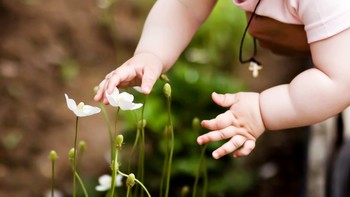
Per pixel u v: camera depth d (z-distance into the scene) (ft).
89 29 15.28
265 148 13.00
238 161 11.42
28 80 13.44
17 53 13.97
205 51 13.82
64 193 11.34
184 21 5.82
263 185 12.17
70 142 12.34
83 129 12.63
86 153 12.09
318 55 4.99
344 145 9.34
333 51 4.89
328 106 4.96
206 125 5.04
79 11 15.58
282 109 5.04
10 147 11.98
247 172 11.94
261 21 5.63
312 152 9.79
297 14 5.20
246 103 5.10
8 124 12.42
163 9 5.86
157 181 10.48
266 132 13.37
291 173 12.52
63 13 15.34
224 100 5.13
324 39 4.92
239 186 11.32
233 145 4.97
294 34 5.57
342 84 4.88
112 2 15.69
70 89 13.65
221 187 10.63
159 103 10.14
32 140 12.23
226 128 5.03
